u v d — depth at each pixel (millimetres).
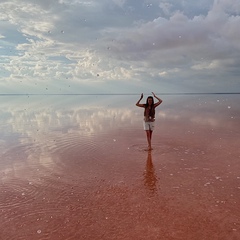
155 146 7238
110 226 3172
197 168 5262
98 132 9664
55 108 24156
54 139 8484
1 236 3016
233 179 4613
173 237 2902
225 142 7504
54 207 3719
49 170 5355
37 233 3066
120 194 4109
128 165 5578
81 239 2928
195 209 3545
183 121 12484
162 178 4758
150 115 6883
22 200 3959
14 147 7410
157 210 3547
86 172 5188
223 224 3146
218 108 21266
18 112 19781
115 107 24953
